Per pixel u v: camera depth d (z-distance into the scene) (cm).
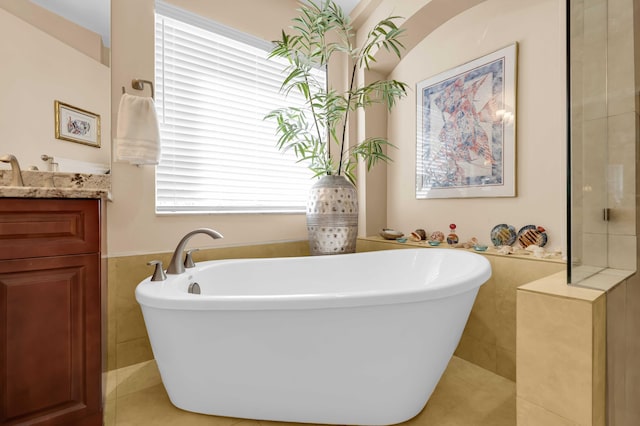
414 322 114
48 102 153
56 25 156
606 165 105
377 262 195
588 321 81
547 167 171
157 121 168
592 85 100
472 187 207
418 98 244
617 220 108
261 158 233
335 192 218
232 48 217
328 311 110
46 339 107
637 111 116
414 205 250
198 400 129
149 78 177
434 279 176
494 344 168
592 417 81
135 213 175
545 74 172
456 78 216
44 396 106
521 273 157
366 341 113
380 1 240
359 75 265
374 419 123
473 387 154
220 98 213
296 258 188
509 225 188
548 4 171
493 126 195
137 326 174
